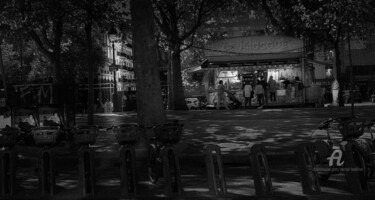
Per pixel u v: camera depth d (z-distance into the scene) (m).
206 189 8.48
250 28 41.22
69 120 13.66
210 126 17.77
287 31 35.38
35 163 11.92
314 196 7.65
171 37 30.39
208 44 33.88
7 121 13.86
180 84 30.72
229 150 11.91
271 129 16.06
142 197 7.92
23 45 40.19
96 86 45.16
